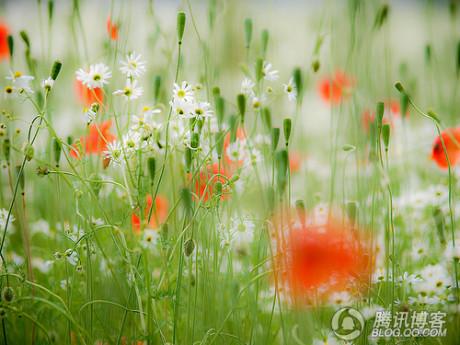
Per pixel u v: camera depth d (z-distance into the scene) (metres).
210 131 1.55
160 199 1.58
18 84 1.52
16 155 1.60
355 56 1.63
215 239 1.51
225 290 1.54
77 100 1.73
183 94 1.49
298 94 1.57
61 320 1.54
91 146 1.57
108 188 1.61
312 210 1.63
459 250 1.53
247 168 1.57
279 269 1.49
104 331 1.50
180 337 1.52
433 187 1.68
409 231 1.65
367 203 1.64
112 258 1.55
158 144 1.51
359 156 1.63
